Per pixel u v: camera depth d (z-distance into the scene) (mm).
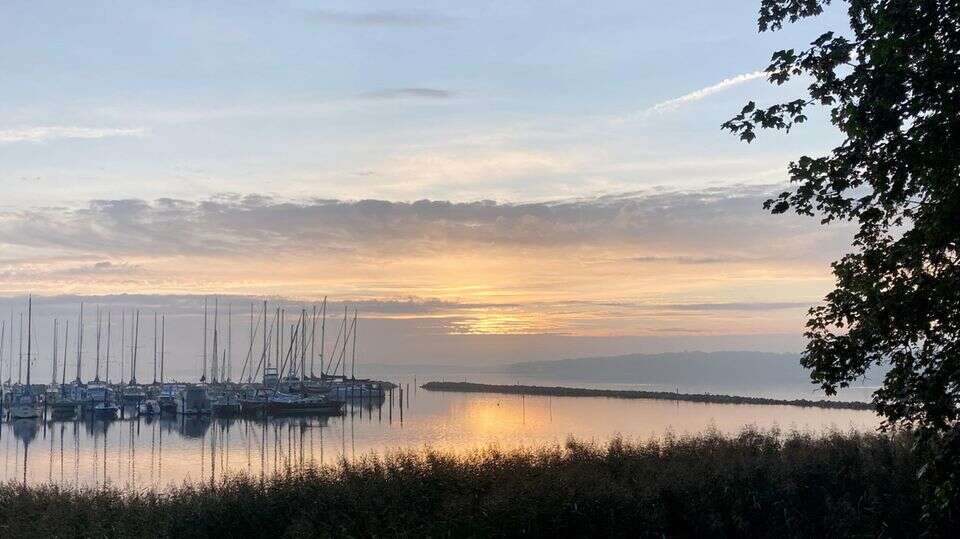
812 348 11266
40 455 60281
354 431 75062
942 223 9766
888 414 10938
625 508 16750
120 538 16609
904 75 9992
